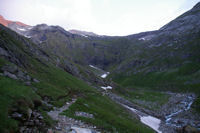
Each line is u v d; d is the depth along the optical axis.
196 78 115.81
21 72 32.97
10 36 61.56
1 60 30.50
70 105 32.34
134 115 55.53
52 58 88.44
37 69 50.81
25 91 18.95
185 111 67.12
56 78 52.81
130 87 155.25
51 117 18.97
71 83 56.56
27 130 11.98
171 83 129.88
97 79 113.38
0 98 13.35
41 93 29.92
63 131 15.41
